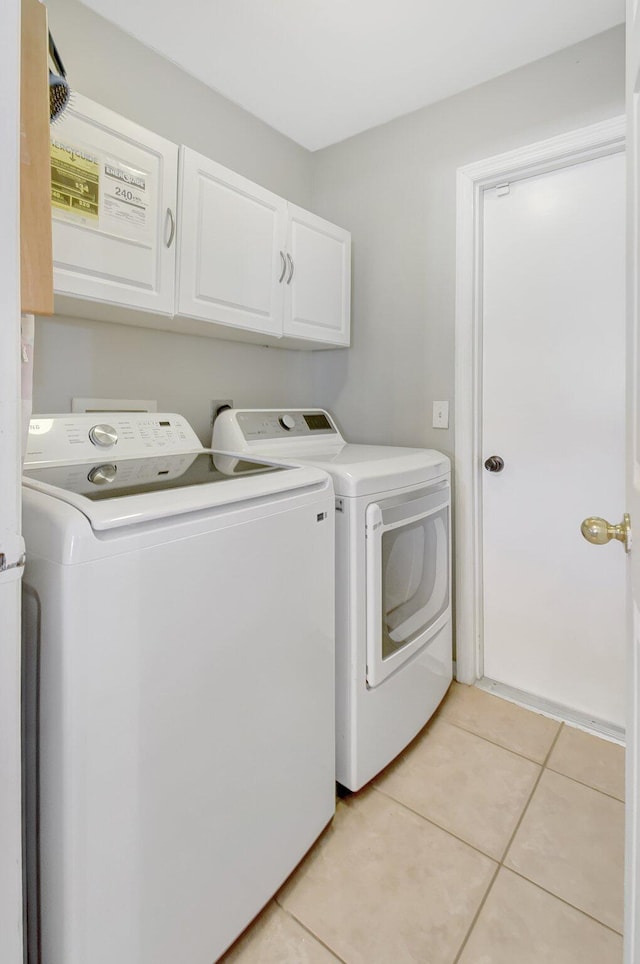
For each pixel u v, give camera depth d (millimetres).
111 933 763
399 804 1379
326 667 1223
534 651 1872
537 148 1671
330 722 1254
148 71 1626
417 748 1608
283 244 1801
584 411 1702
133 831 786
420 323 2016
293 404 2303
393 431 2129
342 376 2307
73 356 1500
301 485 1110
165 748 827
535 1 1431
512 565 1899
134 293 1341
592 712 1754
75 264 1204
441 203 1923
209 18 1494
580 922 1049
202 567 873
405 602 1567
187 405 1844
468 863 1193
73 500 787
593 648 1740
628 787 755
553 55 1641
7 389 528
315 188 2336
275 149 2121
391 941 1020
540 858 1203
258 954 998
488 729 1698
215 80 1787
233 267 1611
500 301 1855
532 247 1771
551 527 1798
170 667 827
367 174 2141
